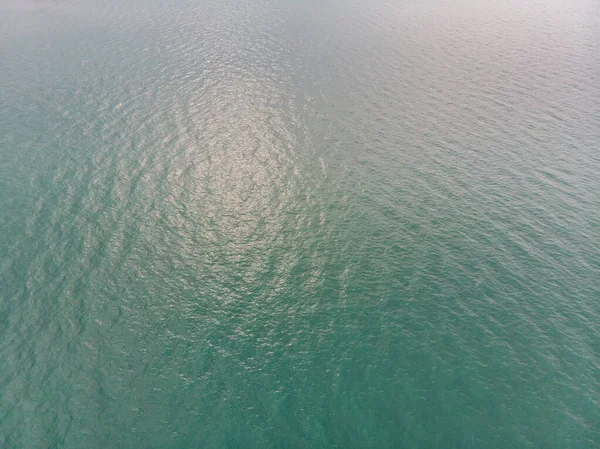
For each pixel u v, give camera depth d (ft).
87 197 231.71
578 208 226.79
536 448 140.87
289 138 273.54
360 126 285.02
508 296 186.70
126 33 398.42
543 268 197.47
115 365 164.66
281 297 188.85
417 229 217.15
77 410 151.64
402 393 155.53
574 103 311.88
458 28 425.69
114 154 258.16
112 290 190.29
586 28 429.38
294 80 331.16
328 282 194.49
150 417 150.20
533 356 165.89
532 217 222.07
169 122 283.79
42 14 438.81
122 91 313.94
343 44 387.34
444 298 186.80
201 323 179.22
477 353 167.12
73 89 316.40
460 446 141.79
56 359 165.78
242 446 142.61
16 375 160.76
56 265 199.21
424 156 261.65
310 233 216.33
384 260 203.31
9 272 195.72
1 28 407.03
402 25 428.97
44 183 239.09
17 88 316.81
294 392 156.46
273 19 432.25
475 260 201.87
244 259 204.54
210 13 442.91
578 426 146.20
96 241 209.97
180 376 161.48
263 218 223.92
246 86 321.73
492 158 260.21
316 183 243.19
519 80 339.16
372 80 334.65
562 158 260.21
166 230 216.54
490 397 154.10
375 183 242.78
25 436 145.07
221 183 241.76
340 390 156.76
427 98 314.96
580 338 171.32
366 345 170.60
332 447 141.90
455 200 232.12
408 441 143.02
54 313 180.96
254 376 161.48
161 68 341.82
